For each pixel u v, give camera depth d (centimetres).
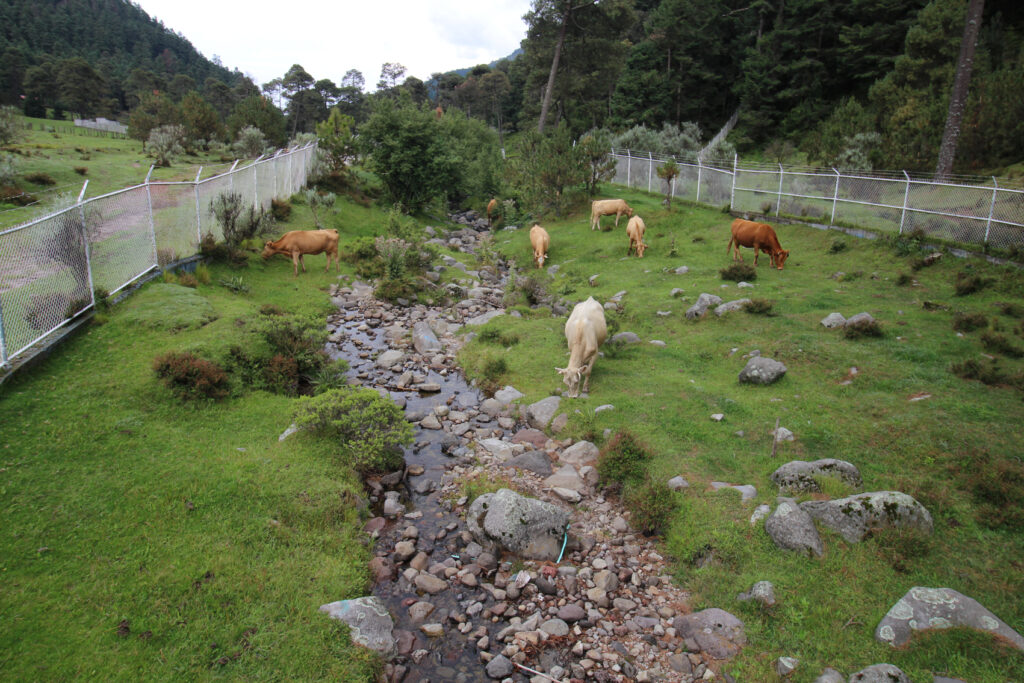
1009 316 1201
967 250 1523
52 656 496
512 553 726
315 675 520
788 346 1177
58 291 1034
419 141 2973
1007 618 554
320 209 2505
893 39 4594
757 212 2342
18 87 8881
